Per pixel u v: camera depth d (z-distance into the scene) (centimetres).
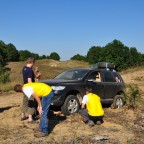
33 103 934
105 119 1026
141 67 3938
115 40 5009
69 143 758
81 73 1165
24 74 937
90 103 941
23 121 963
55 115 1054
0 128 883
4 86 2198
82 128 901
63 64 7500
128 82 2714
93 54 5278
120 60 4803
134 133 867
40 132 835
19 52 8625
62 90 1045
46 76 4134
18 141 762
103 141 781
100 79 1205
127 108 1248
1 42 6700
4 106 1284
